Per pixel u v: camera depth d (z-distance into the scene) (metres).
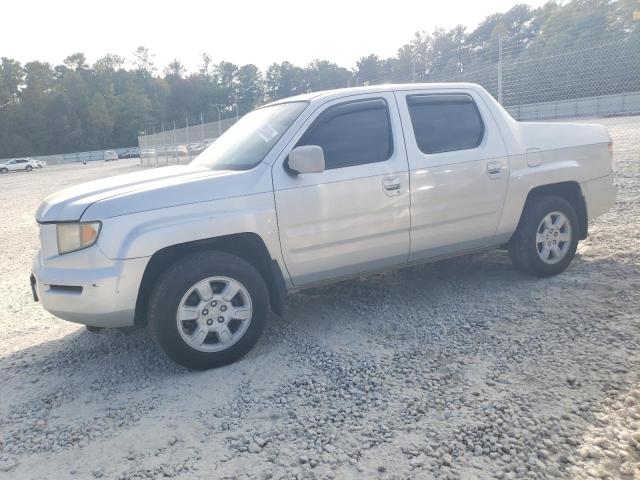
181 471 2.62
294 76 100.12
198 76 127.75
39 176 41.75
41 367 4.01
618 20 15.78
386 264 4.41
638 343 3.62
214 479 2.54
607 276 4.97
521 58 13.77
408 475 2.47
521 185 4.87
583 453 2.55
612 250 5.71
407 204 4.33
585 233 5.41
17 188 27.75
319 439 2.80
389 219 4.27
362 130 4.28
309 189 3.96
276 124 4.28
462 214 4.61
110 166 52.75
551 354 3.58
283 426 2.96
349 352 3.86
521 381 3.26
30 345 4.50
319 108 4.18
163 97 121.06
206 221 3.62
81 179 32.09
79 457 2.81
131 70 135.75
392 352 3.81
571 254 5.17
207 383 3.53
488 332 4.03
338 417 3.00
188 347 3.59
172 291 3.51
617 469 2.44
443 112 4.67
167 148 33.81
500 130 4.87
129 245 3.44
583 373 3.29
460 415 2.94
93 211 3.48
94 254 3.45
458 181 4.54
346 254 4.17
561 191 5.34
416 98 4.58
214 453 2.75
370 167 4.19
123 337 4.47
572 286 4.82
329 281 4.24
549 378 3.27
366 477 2.48
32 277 3.90
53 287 3.64
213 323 3.68
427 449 2.65
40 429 3.12
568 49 14.76
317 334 4.23
